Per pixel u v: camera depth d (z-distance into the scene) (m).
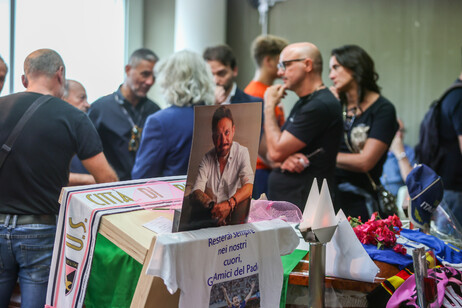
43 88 2.23
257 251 1.40
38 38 3.79
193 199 1.27
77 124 2.24
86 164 2.31
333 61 3.27
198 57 2.82
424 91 4.97
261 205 1.58
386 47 5.01
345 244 1.55
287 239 1.47
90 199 1.52
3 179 2.07
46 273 2.11
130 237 1.35
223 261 1.32
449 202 3.28
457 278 1.57
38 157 2.10
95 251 1.53
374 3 4.99
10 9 3.52
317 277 1.40
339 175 3.28
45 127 2.13
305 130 2.98
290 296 1.60
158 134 2.71
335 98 3.03
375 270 1.54
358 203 3.17
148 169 2.73
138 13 4.93
